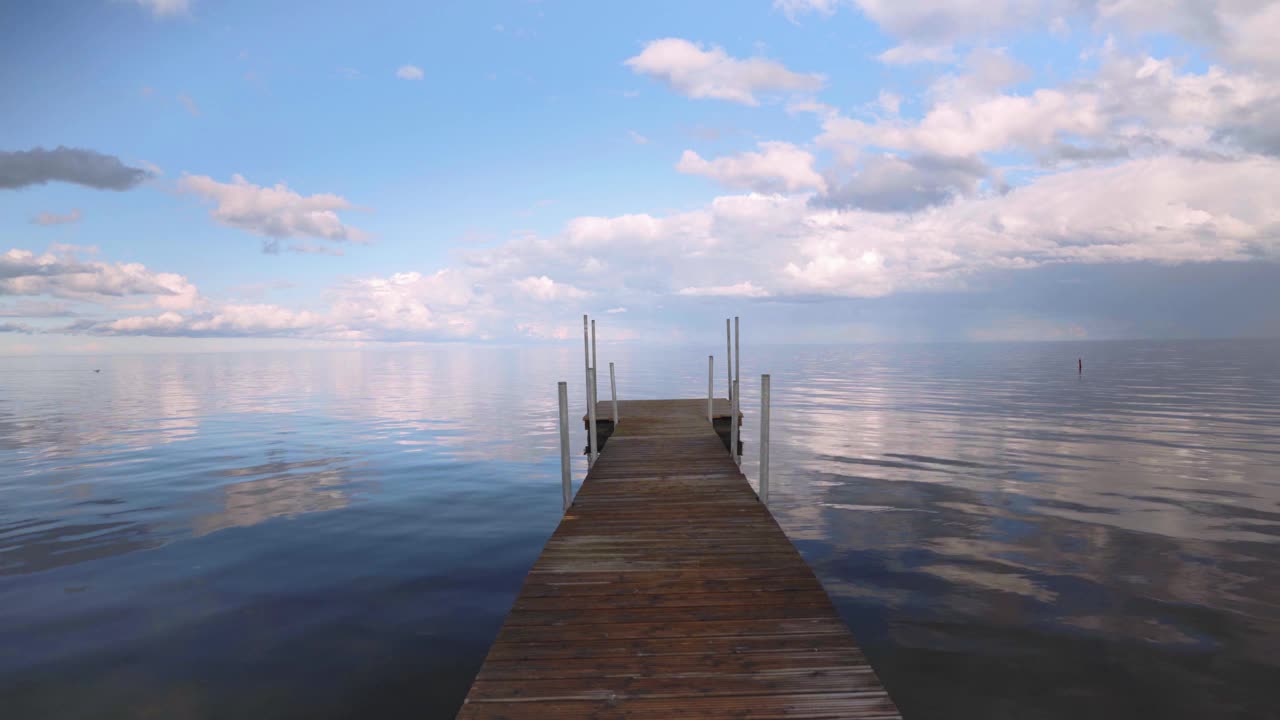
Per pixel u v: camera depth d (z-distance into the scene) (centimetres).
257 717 512
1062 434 2145
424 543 977
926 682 556
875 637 643
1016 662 590
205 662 603
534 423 2666
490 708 379
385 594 772
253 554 923
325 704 532
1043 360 10519
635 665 426
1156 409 2922
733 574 591
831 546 947
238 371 9269
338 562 888
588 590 556
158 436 2248
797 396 3919
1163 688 542
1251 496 1245
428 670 588
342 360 15762
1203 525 1045
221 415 3000
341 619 700
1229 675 563
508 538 1003
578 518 788
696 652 443
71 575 835
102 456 1811
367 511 1172
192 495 1309
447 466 1652
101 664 599
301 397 4219
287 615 709
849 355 15038
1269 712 506
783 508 1180
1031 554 903
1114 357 11494
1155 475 1455
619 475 1035
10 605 738
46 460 1745
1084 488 1328
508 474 1541
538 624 489
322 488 1377
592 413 1422
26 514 1155
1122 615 689
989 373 6581
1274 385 4484
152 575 837
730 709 375
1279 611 697
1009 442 1986
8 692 550
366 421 2733
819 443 2016
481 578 827
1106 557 886
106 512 1168
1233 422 2420
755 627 480
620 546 677
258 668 591
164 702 534
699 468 1086
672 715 370
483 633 666
